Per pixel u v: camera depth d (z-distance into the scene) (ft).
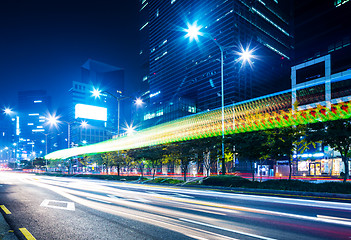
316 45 173.06
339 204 38.34
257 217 29.22
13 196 49.26
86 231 23.08
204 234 22.11
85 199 45.39
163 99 392.27
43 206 37.17
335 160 131.85
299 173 153.58
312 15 178.50
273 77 350.64
